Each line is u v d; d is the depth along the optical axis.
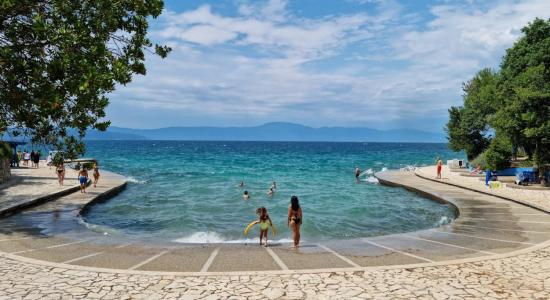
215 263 9.59
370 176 43.38
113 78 13.48
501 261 9.70
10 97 12.81
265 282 8.06
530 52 34.19
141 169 53.22
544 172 27.17
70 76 12.99
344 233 16.30
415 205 23.16
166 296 7.24
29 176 31.48
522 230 13.81
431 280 8.20
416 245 11.66
